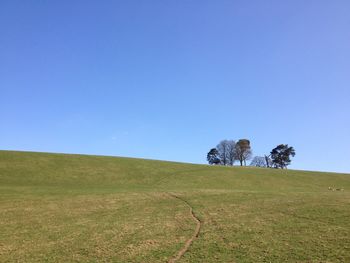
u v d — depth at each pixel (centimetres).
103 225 3105
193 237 2656
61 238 2723
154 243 2520
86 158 8338
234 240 2512
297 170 9731
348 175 9312
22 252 2411
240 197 4384
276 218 3128
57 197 4459
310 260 2069
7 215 3519
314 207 3484
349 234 2523
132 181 6838
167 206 3944
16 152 8106
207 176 7688
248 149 16062
